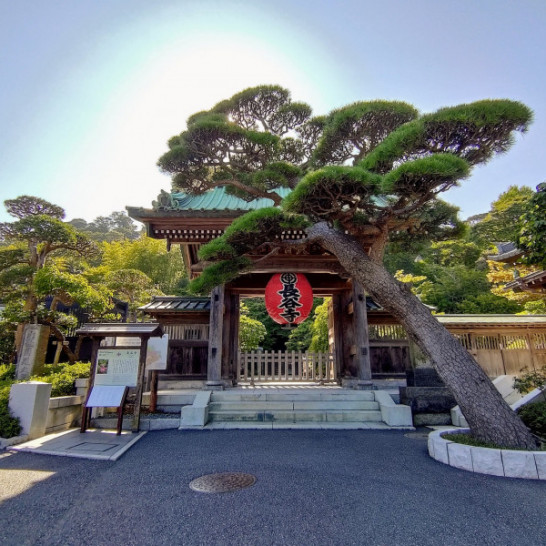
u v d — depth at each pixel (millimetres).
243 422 7289
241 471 4164
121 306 20062
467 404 4781
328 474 4027
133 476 4047
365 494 3428
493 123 4773
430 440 4887
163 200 8930
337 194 5215
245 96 7766
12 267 13773
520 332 10773
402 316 5562
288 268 9648
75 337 19391
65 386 7426
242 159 7441
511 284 8969
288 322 9242
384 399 7848
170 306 10930
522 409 5801
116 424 7191
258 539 2582
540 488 3602
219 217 8828
